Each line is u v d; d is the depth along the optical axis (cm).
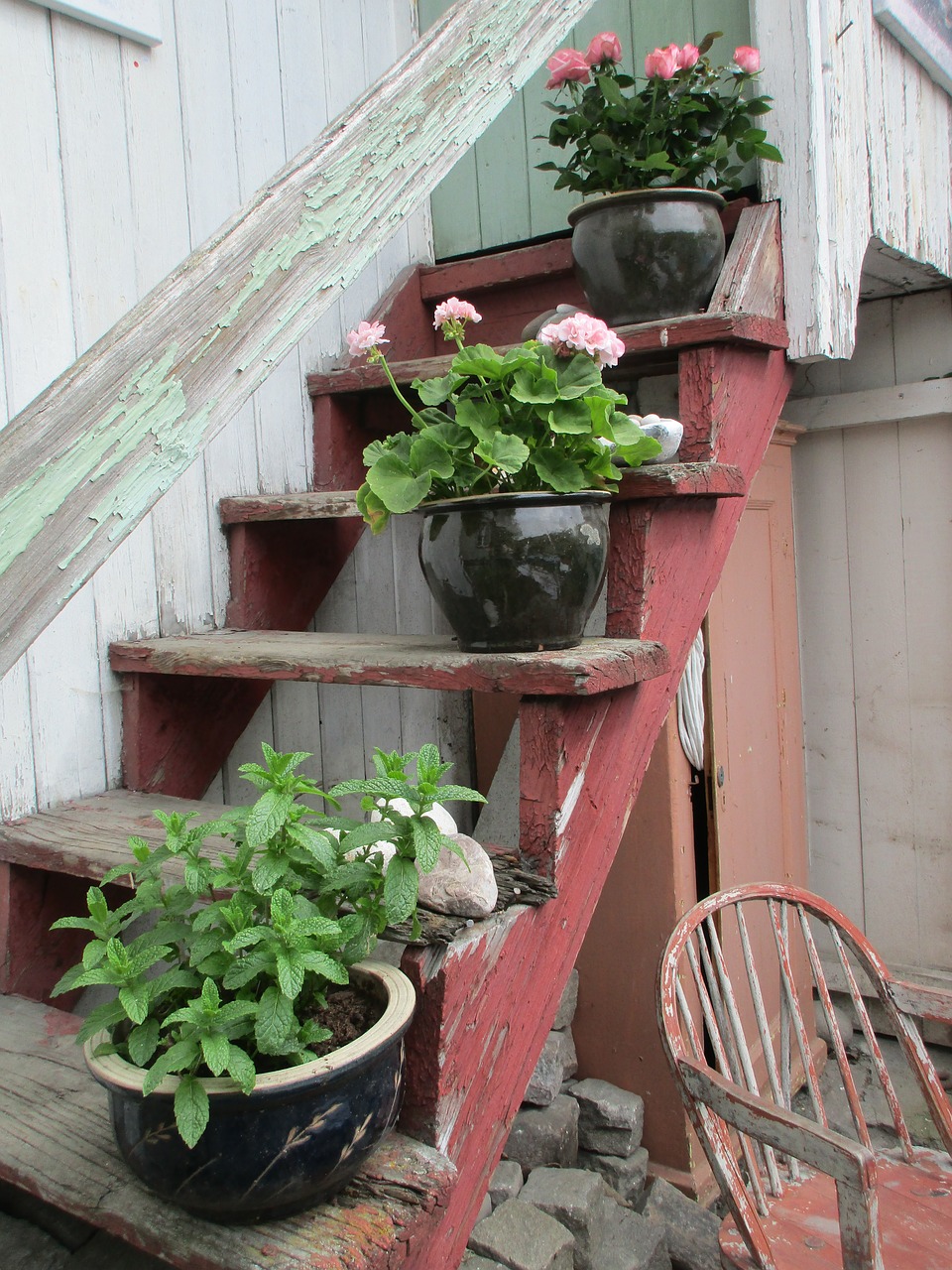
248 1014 83
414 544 235
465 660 118
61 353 164
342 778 219
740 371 162
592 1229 189
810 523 282
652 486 131
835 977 277
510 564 116
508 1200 192
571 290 220
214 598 189
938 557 263
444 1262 103
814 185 175
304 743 210
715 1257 191
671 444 149
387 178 103
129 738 170
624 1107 211
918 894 272
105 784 168
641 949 214
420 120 107
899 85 210
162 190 183
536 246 222
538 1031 119
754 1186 146
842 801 283
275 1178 83
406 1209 90
